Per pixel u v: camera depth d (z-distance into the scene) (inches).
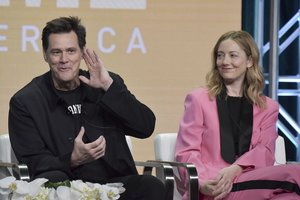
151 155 420.5
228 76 320.8
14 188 196.9
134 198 272.8
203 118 318.3
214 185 290.7
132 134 296.0
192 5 424.5
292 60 472.4
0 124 411.2
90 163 286.2
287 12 468.4
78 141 258.1
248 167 301.0
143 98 422.3
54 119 285.6
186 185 302.0
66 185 203.0
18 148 283.1
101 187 201.5
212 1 426.3
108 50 418.0
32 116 284.2
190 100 323.3
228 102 322.0
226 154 312.2
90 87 290.4
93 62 282.0
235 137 317.1
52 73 287.4
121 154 289.4
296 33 461.1
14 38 412.2
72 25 284.8
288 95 469.4
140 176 276.7
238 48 321.1
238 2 428.1
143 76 422.0
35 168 274.5
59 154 282.2
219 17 427.2
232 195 290.4
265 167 290.7
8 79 412.2
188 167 292.8
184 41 424.5
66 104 287.0
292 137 461.1
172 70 424.2
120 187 212.7
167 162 303.3
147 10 420.5
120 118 287.3
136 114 288.4
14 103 286.5
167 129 424.5
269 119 324.2
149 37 421.7
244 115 320.8
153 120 296.8
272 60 439.5
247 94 324.5
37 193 196.7
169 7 422.3
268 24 472.4
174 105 424.8
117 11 418.6
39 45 414.3
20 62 413.1
